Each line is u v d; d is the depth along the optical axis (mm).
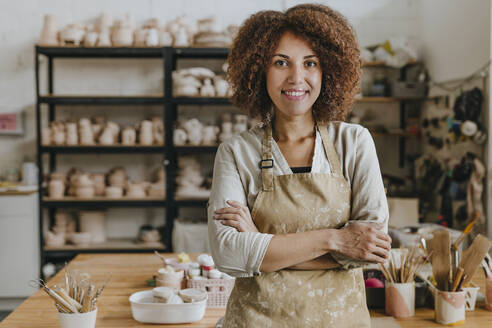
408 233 3381
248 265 1185
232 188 1290
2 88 5027
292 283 1214
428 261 2010
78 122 4695
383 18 5199
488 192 3746
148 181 5164
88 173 4949
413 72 5000
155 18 4895
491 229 3715
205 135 4688
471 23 4016
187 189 4703
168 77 4629
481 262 1817
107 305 1928
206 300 1811
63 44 4641
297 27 1239
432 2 4797
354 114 4918
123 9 5082
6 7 5008
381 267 1863
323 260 1214
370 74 5129
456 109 4031
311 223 1239
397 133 4930
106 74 5105
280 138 1322
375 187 1259
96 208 4984
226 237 1207
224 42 4660
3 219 4512
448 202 4207
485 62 3809
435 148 4715
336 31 1254
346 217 1256
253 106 1367
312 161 1276
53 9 5035
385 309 1881
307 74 1239
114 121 5109
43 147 4605
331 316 1206
